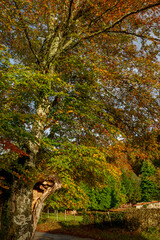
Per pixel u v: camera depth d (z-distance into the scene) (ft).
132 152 28.25
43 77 18.53
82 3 28.76
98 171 23.41
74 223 61.00
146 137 28.53
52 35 29.35
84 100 26.13
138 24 29.78
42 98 21.31
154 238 37.78
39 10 25.79
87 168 23.24
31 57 33.96
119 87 29.50
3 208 16.94
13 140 14.08
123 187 106.22
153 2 24.93
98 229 51.34
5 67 17.22
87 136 29.27
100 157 21.66
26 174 17.98
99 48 32.55
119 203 98.58
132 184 112.27
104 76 26.89
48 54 27.43
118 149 25.57
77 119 28.53
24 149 19.67
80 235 45.01
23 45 32.55
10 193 17.39
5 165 15.05
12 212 16.97
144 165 114.42
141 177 114.62
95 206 88.99
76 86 24.89
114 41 31.73
